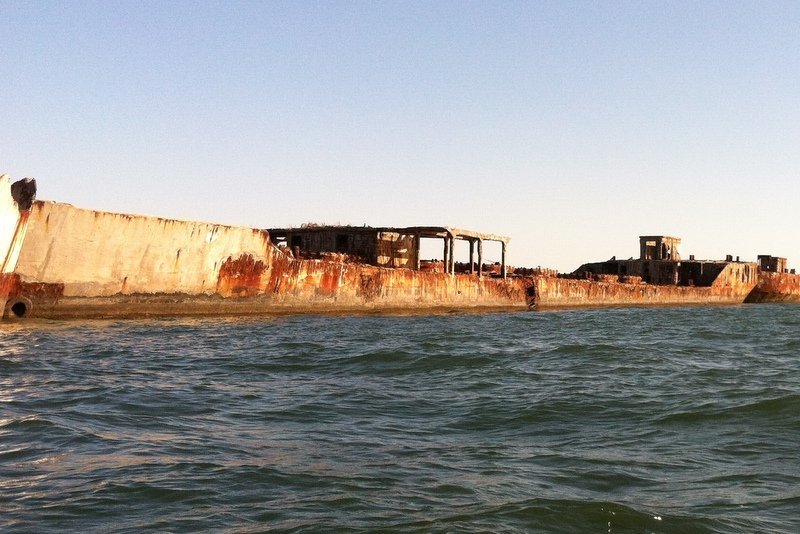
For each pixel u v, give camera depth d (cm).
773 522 820
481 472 988
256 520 799
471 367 2025
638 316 5003
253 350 2273
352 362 2066
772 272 7600
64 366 1811
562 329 3616
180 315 3097
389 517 812
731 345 2914
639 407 1455
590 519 822
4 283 2516
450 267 4669
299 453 1062
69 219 2630
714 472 1005
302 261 3600
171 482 912
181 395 1484
